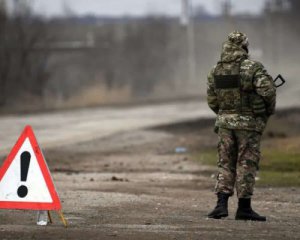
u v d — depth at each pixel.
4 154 54.44
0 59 143.88
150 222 24.64
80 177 41.78
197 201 31.38
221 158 25.25
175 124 83.00
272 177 40.41
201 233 22.20
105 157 54.31
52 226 23.52
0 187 22.86
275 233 22.55
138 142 65.62
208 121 88.12
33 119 93.75
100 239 20.98
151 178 41.44
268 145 56.59
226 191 25.19
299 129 75.50
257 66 24.67
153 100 140.88
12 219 25.11
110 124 84.25
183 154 55.53
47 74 157.62
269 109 24.91
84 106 123.50
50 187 22.73
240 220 25.14
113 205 29.25
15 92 144.62
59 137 69.00
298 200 32.50
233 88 24.80
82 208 28.20
